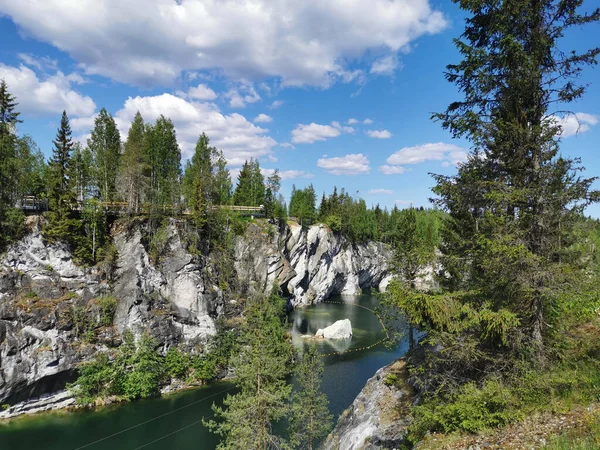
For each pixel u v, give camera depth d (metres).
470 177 14.40
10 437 31.73
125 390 39.19
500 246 12.31
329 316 80.31
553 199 12.37
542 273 12.02
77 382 37.91
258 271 67.50
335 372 46.12
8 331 36.19
